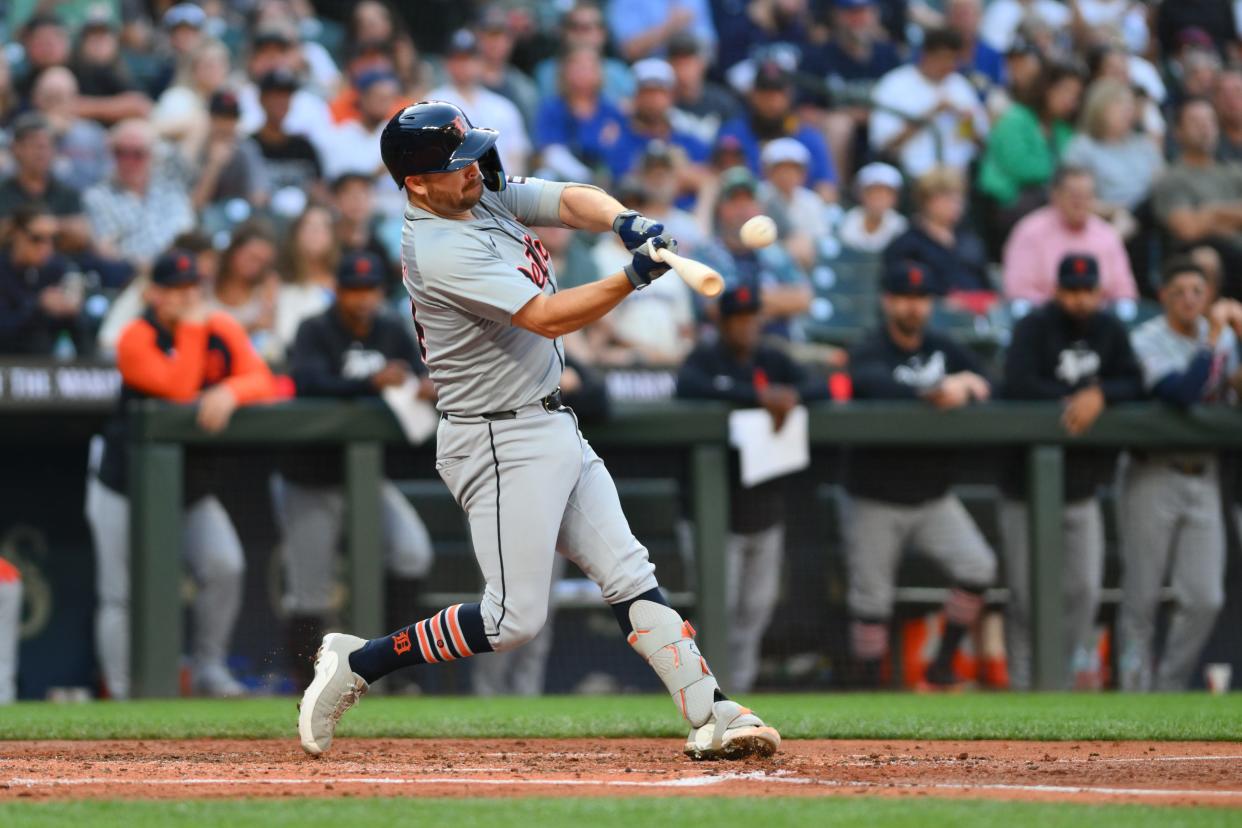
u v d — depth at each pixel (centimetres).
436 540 3275
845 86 4988
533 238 1650
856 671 3378
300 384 3170
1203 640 3425
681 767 1664
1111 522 3491
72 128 4003
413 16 5000
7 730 2133
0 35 4447
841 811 1253
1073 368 3372
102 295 3644
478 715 2427
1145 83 5038
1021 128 4559
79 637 3612
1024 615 3394
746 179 4053
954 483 3362
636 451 3312
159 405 3067
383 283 3459
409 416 3155
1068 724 2178
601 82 4528
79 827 1189
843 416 3312
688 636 1675
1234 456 3484
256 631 3216
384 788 1465
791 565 3369
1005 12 5250
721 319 3325
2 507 3562
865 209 4359
